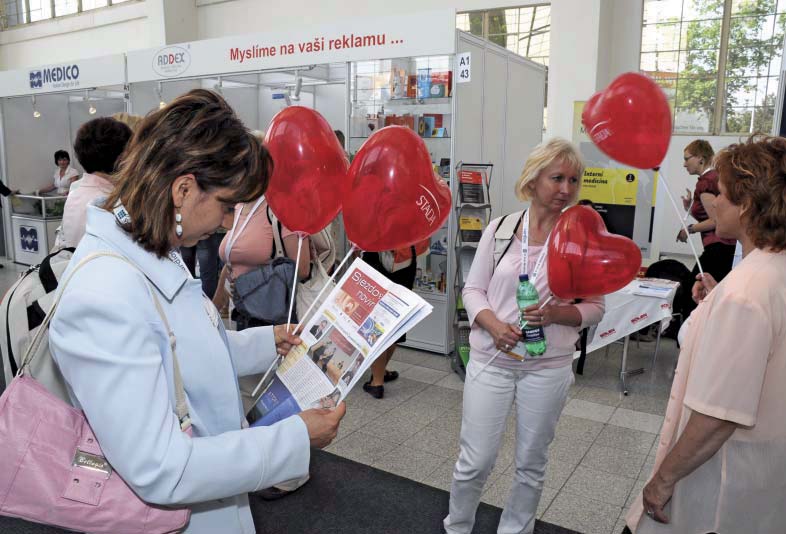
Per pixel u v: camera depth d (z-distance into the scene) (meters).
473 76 4.38
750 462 1.17
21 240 7.60
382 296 1.18
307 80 6.13
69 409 0.90
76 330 0.77
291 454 0.90
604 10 7.18
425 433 3.10
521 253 1.84
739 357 1.09
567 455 2.87
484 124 4.66
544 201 1.79
